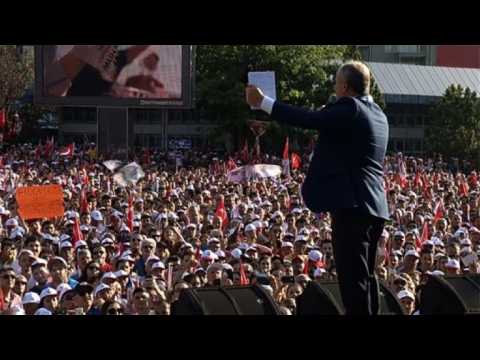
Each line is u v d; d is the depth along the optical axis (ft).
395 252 54.08
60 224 66.64
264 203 82.53
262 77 16.89
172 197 85.97
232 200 83.82
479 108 251.80
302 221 68.74
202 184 108.88
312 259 49.70
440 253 55.21
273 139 202.18
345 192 16.42
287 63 197.26
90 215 70.64
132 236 55.93
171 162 192.24
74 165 142.72
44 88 160.56
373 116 16.75
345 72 16.96
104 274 41.45
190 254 48.60
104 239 56.03
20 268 47.70
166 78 160.25
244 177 96.32
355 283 16.53
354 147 16.58
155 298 36.24
